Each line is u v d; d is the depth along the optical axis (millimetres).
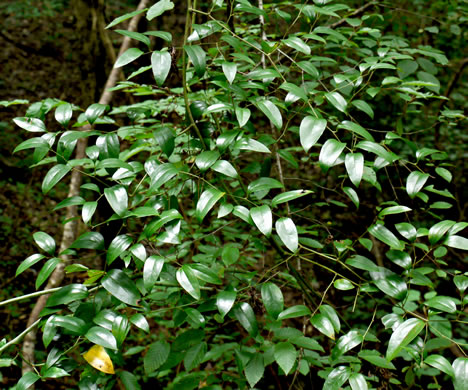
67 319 1214
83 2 3391
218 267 1747
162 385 3730
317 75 1349
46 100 1593
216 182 1742
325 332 1240
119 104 3832
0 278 5055
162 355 1437
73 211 2961
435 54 2064
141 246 1209
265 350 1499
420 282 1368
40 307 2820
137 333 4062
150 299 1700
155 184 1237
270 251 3184
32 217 5809
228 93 1460
